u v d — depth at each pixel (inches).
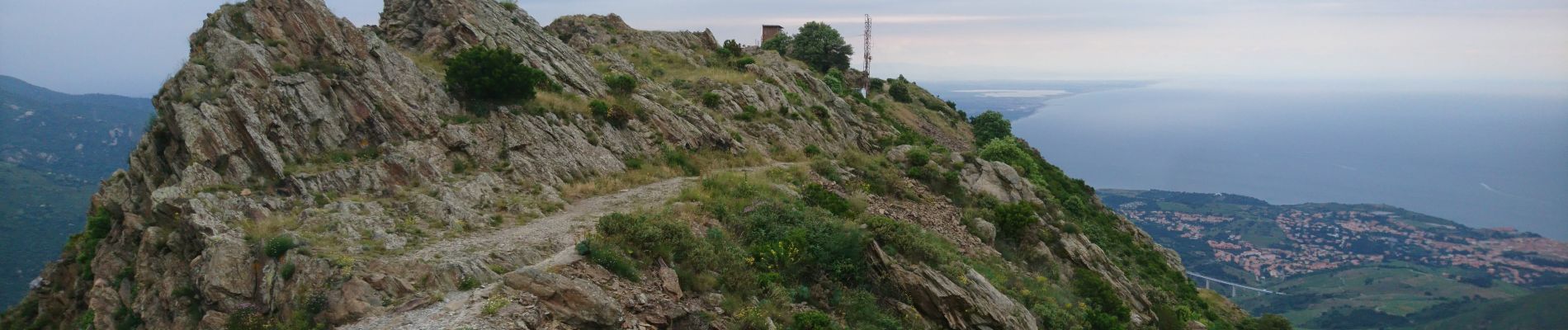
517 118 1391.5
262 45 1221.1
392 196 1089.4
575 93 1688.0
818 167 1601.9
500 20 1948.8
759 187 1306.6
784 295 881.5
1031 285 1256.2
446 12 1910.7
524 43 1863.9
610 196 1282.0
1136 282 1672.0
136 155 1173.1
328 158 1134.4
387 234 926.4
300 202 1011.9
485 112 1373.0
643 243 865.5
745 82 2239.2
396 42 1904.5
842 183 1551.4
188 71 1140.5
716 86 2155.5
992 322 977.5
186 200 949.2
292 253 806.5
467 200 1106.1
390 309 692.1
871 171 1647.4
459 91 1400.1
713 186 1298.0
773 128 1968.5
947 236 1379.2
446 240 943.0
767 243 1020.5
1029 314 1056.8
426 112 1300.4
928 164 1787.6
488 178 1193.4
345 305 697.0
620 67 2124.8
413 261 782.5
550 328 654.5
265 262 820.6
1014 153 2405.3
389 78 1333.7
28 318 1238.9
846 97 3034.0
